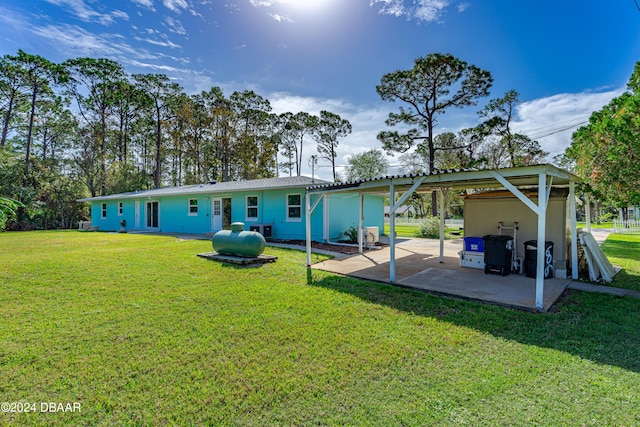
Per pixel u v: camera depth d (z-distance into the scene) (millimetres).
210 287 5719
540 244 4637
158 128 31734
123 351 3256
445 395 2541
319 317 4285
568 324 4047
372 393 2568
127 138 32531
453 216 34562
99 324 3965
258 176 35469
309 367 2973
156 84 31156
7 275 6445
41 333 3670
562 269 6660
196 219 16328
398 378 2793
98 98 29297
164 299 5004
